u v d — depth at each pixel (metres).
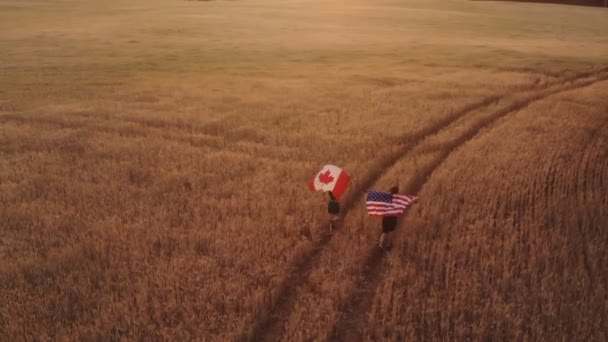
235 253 7.76
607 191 10.47
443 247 8.04
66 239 8.33
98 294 6.76
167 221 8.96
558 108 18.31
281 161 12.62
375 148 13.57
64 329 5.96
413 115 17.50
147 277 7.09
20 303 6.57
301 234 8.70
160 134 15.43
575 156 12.76
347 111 18.58
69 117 17.62
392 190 8.20
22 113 18.30
